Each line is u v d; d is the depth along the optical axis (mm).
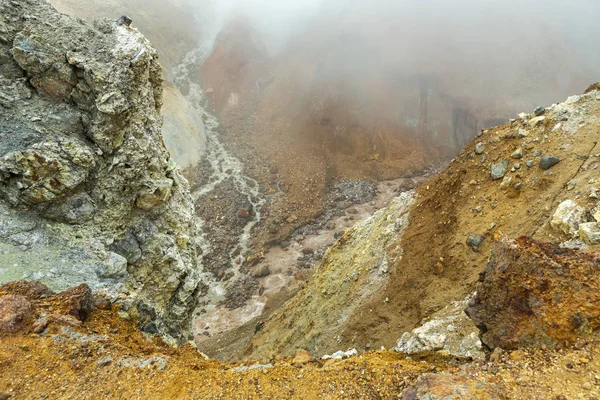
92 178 11805
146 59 12820
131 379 6984
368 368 6719
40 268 9859
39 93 11266
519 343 5766
